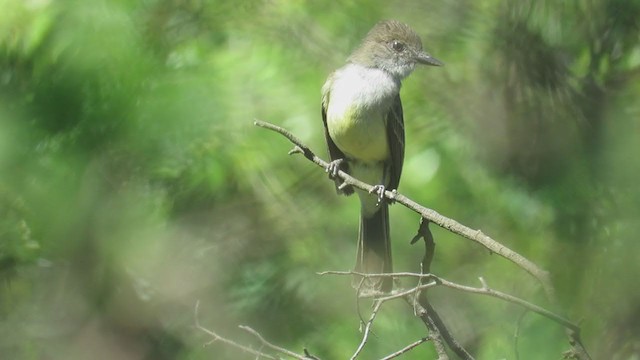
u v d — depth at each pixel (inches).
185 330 516.4
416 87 518.0
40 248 444.1
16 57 403.9
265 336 506.3
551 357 301.7
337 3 535.2
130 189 435.5
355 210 542.9
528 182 439.2
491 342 387.9
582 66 417.4
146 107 397.7
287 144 517.7
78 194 413.7
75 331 508.4
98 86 390.6
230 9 523.5
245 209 553.3
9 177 395.2
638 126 352.5
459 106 500.4
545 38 433.4
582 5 422.3
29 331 504.7
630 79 402.3
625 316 307.1
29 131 385.1
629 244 315.3
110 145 397.1
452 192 496.1
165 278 506.3
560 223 352.8
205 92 434.0
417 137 512.1
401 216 508.4
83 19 402.6
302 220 539.8
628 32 409.7
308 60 530.6
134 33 414.9
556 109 415.2
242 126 489.7
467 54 501.0
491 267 457.4
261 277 522.0
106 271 478.0
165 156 420.8
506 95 455.8
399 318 451.5
